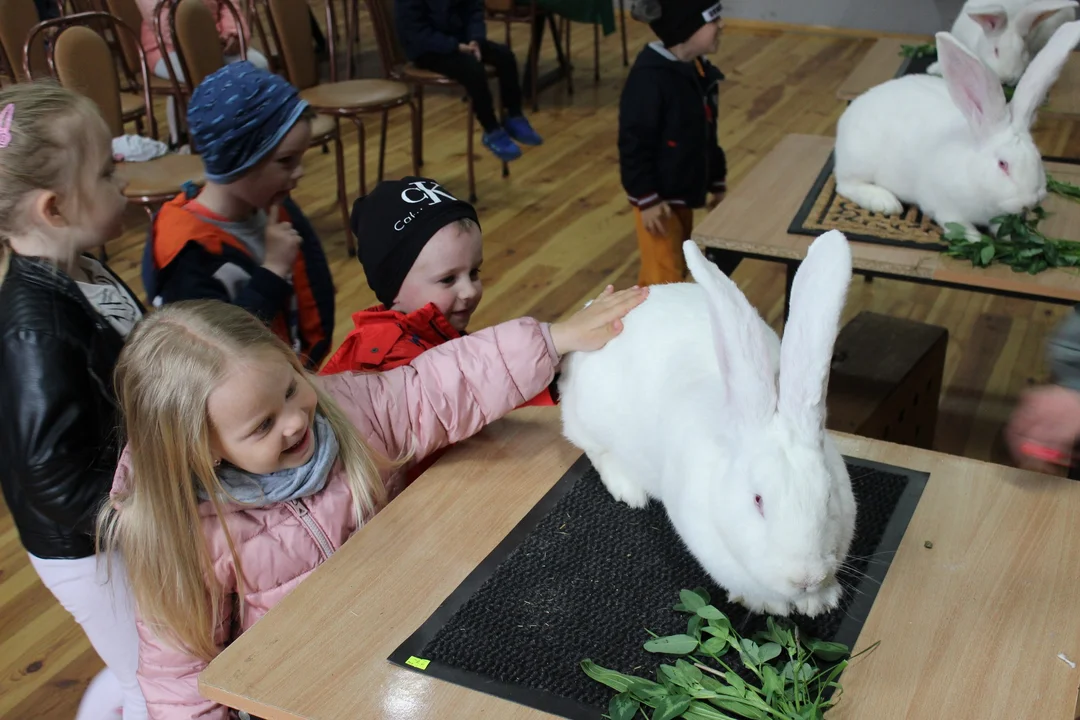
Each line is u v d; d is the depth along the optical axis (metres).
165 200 3.22
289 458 1.29
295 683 1.06
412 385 1.45
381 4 4.57
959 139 2.20
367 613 1.15
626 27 7.43
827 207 2.41
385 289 1.84
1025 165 2.09
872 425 2.27
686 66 3.00
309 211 4.38
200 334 1.21
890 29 7.02
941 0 6.77
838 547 1.03
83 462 1.37
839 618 1.10
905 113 2.35
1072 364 1.32
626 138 3.03
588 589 1.18
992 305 3.54
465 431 1.46
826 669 1.03
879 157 2.38
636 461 1.28
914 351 2.55
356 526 1.38
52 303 1.35
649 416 1.23
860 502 1.28
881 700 0.99
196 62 3.72
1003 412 2.96
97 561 1.36
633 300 1.36
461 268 1.79
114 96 3.52
